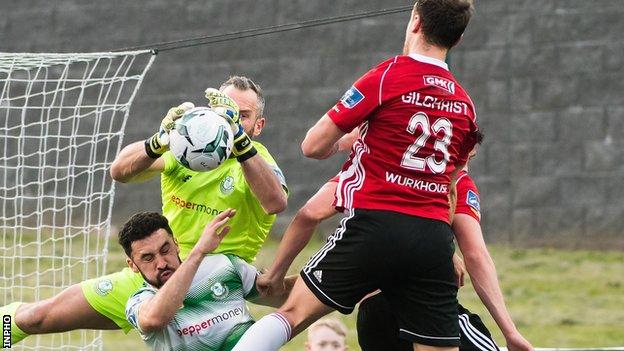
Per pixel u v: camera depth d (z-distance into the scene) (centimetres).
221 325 1432
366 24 3962
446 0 1346
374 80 1330
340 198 1352
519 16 3875
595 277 3534
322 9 3988
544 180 3856
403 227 1317
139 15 4094
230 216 1377
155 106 4038
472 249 1483
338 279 1338
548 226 3847
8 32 4188
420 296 1345
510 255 3778
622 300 3300
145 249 1398
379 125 1330
